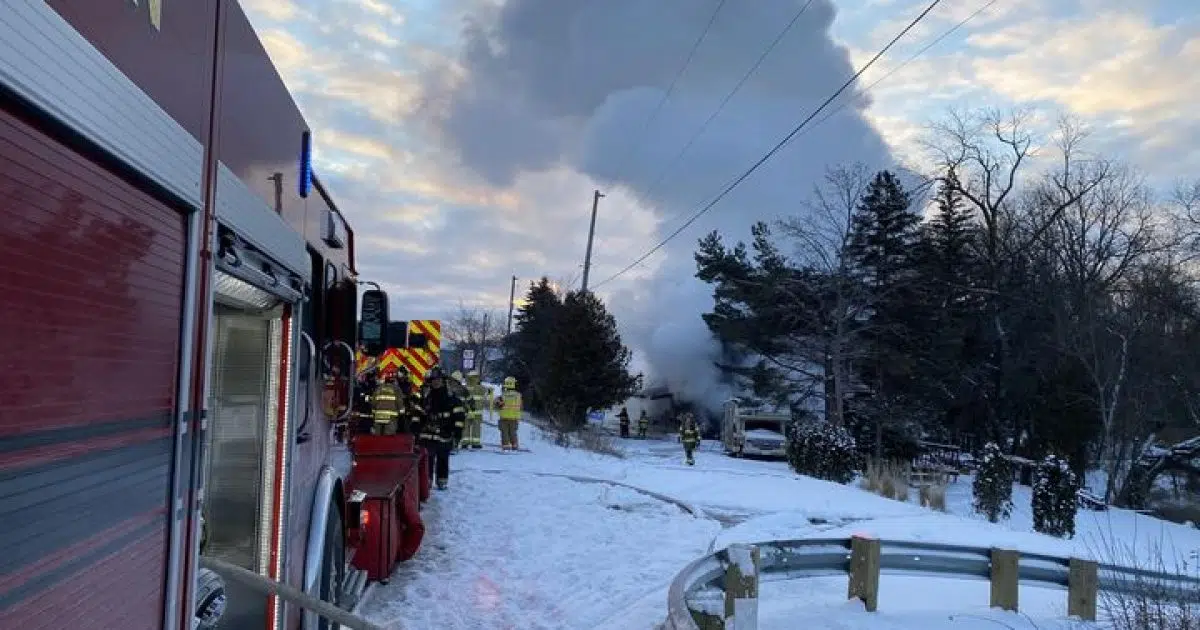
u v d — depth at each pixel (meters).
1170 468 31.97
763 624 6.88
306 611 4.77
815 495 15.84
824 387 39.44
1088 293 35.12
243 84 3.25
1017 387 37.47
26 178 1.71
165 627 2.43
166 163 2.39
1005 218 41.75
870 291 38.50
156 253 2.38
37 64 1.71
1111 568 7.72
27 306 1.72
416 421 13.69
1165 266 34.28
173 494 2.49
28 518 1.72
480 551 9.45
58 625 1.83
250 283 3.40
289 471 4.18
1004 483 19.39
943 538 12.00
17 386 1.68
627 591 8.02
